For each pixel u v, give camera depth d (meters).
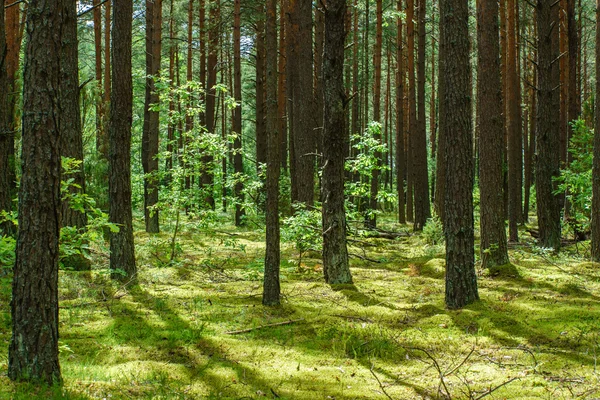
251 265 9.99
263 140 19.31
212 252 13.30
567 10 17.25
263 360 5.86
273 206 7.86
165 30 24.88
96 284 8.76
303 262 11.80
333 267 9.34
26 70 4.23
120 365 5.50
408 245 15.84
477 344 6.19
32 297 4.36
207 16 23.25
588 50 33.28
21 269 4.36
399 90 21.42
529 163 23.34
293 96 18.22
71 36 8.78
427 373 5.45
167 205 11.91
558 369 5.28
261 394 4.86
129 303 7.82
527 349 5.88
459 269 7.59
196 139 11.80
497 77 10.12
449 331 6.69
